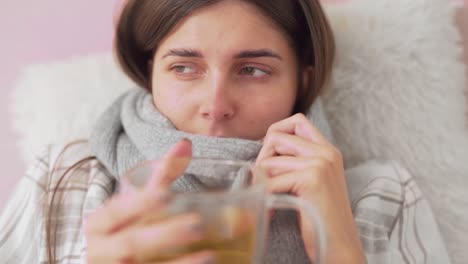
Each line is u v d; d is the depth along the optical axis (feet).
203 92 2.14
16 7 3.59
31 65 3.26
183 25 2.11
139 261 1.18
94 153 2.50
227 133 2.19
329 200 1.73
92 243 1.29
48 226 2.32
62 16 3.56
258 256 1.19
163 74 2.25
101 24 3.52
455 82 2.81
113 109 2.65
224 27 2.07
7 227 2.47
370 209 2.45
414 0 2.80
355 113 2.82
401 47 2.78
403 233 2.49
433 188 2.77
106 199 2.41
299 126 1.96
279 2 2.17
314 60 2.50
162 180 1.37
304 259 1.95
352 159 2.85
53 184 2.51
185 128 2.25
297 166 1.80
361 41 2.83
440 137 2.77
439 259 2.45
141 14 2.36
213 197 1.09
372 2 2.87
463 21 2.95
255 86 2.19
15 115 3.12
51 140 2.97
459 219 2.73
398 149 2.78
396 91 2.79
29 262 2.42
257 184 1.19
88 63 3.10
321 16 2.46
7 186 3.61
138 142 2.33
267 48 2.14
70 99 3.02
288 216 1.99
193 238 1.11
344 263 1.68
